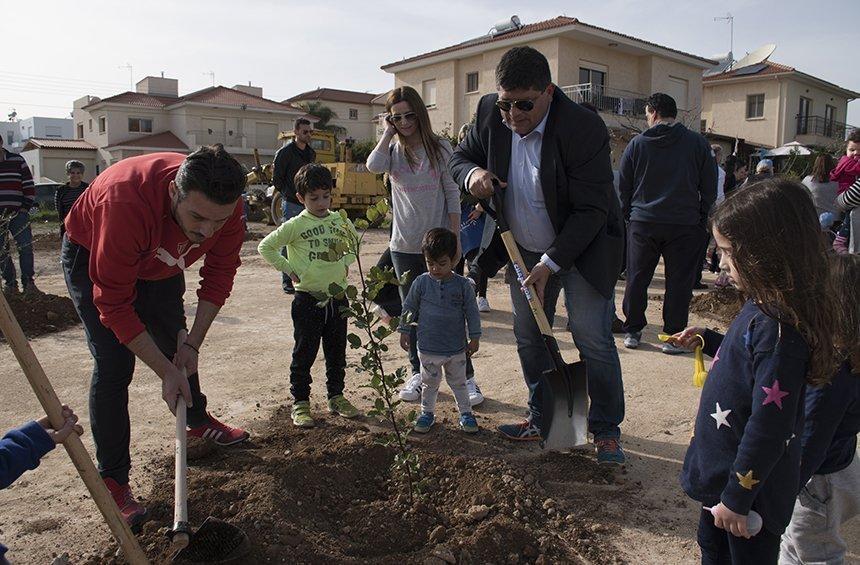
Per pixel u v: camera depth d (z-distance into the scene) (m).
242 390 5.05
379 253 13.23
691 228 5.83
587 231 3.50
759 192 2.09
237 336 6.67
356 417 4.47
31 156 48.38
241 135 47.22
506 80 3.35
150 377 5.31
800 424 2.10
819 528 2.43
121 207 2.75
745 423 2.17
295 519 3.05
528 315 4.01
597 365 3.79
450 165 4.09
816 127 38.03
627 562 2.91
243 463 3.68
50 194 29.84
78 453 2.25
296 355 4.34
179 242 3.03
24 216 8.29
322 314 4.35
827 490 2.39
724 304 7.50
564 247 3.49
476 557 2.84
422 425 4.21
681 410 4.62
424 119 4.57
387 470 3.66
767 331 2.05
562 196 3.61
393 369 5.53
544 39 28.86
